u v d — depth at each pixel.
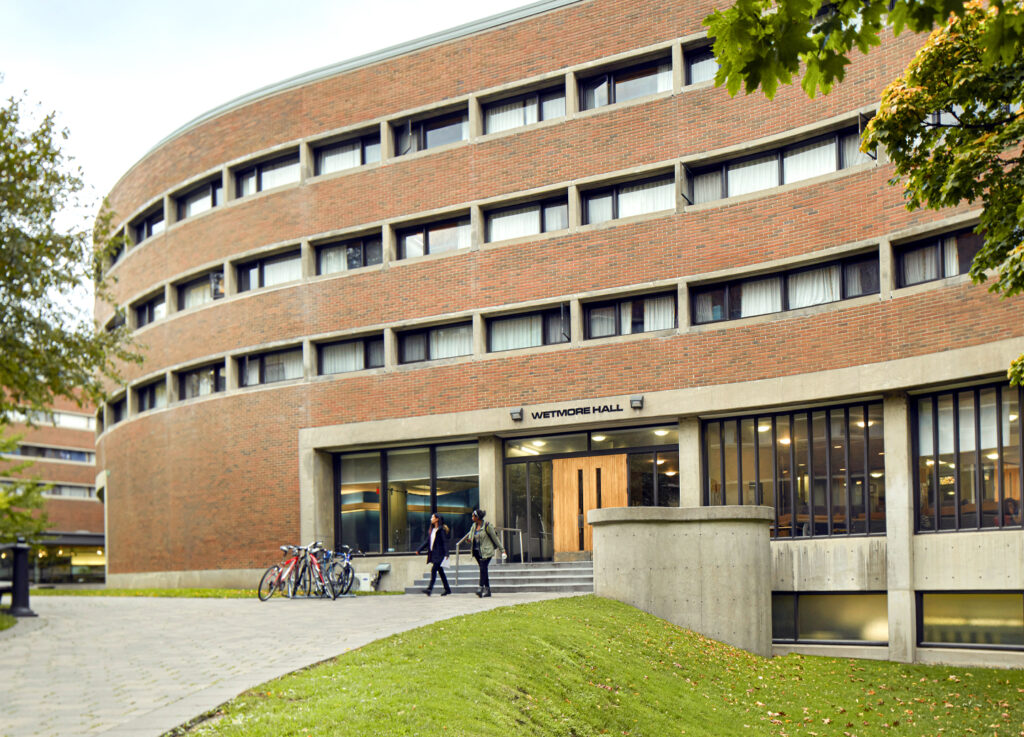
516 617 15.30
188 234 32.56
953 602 20.17
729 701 14.62
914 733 14.15
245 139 31.11
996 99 12.84
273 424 29.23
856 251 21.61
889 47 21.50
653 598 18.92
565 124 25.75
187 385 32.66
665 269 24.00
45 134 17.69
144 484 33.72
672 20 24.67
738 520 18.89
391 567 27.27
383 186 28.23
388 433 27.12
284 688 9.51
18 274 16.66
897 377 20.59
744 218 23.19
